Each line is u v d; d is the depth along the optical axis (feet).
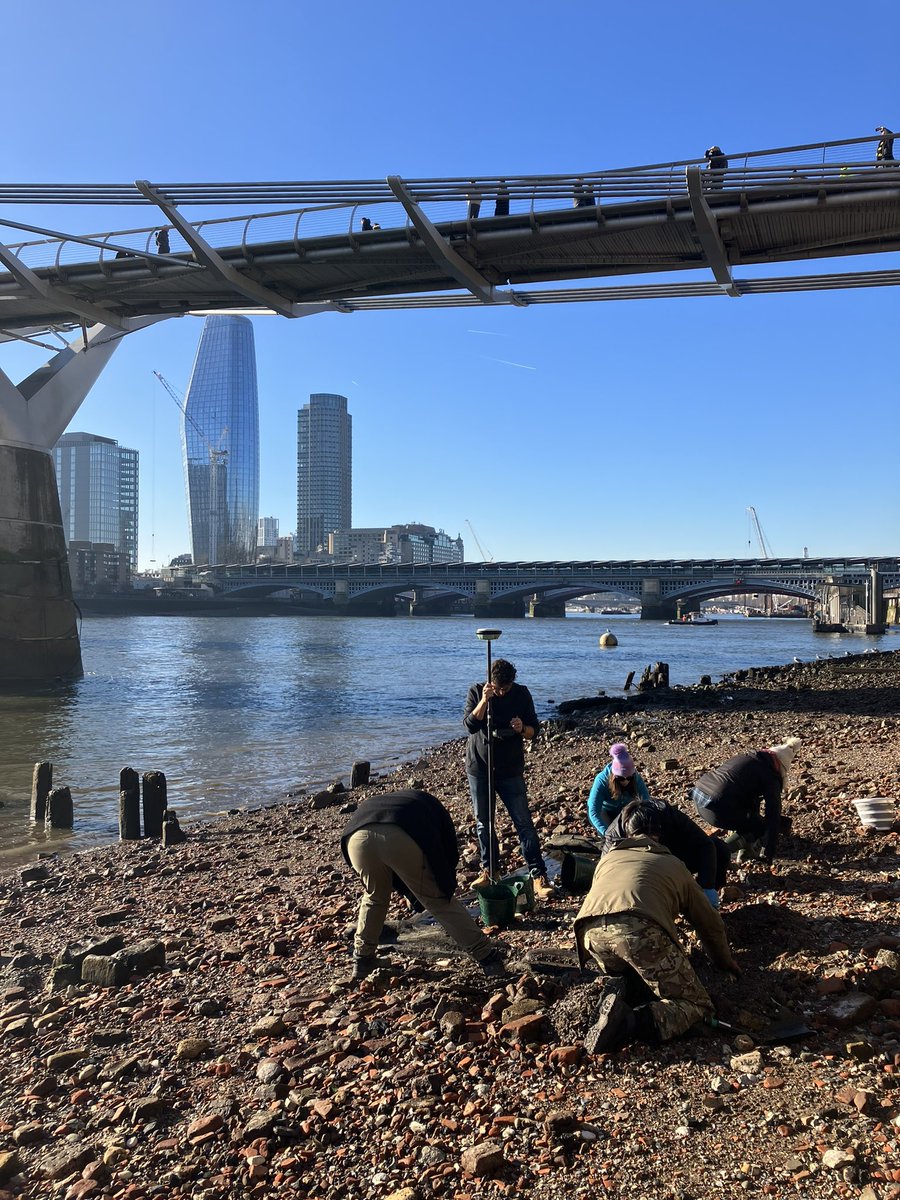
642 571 533.55
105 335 176.76
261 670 172.04
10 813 50.88
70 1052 16.08
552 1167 11.28
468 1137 12.21
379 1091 13.62
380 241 123.75
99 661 198.80
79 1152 12.94
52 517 166.20
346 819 40.24
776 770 23.12
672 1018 13.92
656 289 134.21
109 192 140.87
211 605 619.26
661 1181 10.83
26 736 84.23
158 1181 12.12
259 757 69.05
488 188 114.32
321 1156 12.25
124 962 19.99
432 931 20.74
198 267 135.33
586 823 32.65
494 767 23.50
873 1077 12.38
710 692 97.81
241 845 36.37
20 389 171.63
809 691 95.61
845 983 15.19
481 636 23.27
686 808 33.17
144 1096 14.48
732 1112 12.05
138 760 68.85
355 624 481.05
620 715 78.89
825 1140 11.16
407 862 17.57
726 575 517.96
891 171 94.89
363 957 18.19
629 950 14.53
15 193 142.72
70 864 36.47
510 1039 14.58
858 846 23.89
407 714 99.09
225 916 24.67
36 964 22.36
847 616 452.35
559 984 16.56
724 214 103.81
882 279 122.31
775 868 22.81
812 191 99.96
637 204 107.96
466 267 122.62
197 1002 18.19
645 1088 12.87
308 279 137.90
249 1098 13.92
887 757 40.86
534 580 560.20
